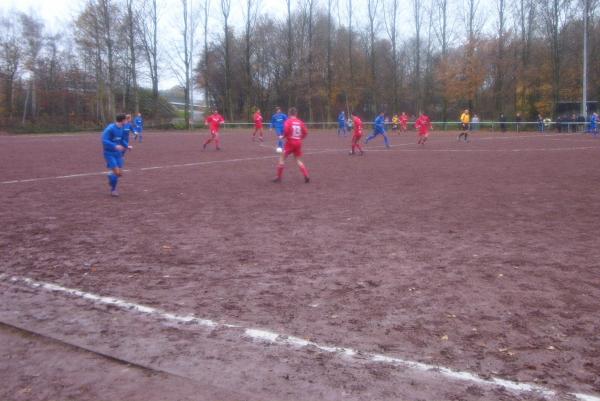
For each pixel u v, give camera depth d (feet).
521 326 13.38
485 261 19.11
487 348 12.20
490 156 66.23
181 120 208.03
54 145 94.99
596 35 164.96
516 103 184.65
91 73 194.59
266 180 43.42
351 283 16.80
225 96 218.59
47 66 192.13
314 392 10.41
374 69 211.00
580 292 15.80
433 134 139.64
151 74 196.65
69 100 196.24
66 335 13.12
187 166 54.90
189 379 10.96
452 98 191.72
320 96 209.36
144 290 16.30
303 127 41.39
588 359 11.65
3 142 107.04
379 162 58.70
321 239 22.66
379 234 23.54
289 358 11.82
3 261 19.53
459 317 13.99
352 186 39.50
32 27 187.32
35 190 38.09
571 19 169.68
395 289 16.21
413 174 47.03
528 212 28.71
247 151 76.64
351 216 27.81
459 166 53.83
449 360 11.65
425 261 19.16
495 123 160.86
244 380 10.90
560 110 165.48
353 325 13.57
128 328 13.51
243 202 32.58
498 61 184.34
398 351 12.10
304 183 41.42
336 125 193.36
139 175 47.11
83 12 181.78
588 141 99.30
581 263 18.79
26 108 187.52
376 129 83.25
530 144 91.15
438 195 34.96
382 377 10.95
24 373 11.29
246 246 21.54
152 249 21.13
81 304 15.16
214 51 216.54
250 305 15.01
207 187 39.37
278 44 216.95
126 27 185.57
